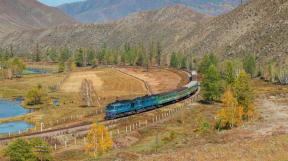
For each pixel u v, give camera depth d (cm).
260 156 4869
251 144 5525
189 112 12131
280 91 17462
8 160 6731
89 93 16088
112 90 19612
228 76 14300
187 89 15200
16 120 12625
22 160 6581
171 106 13138
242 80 10469
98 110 13212
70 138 8925
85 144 7725
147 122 10644
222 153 5122
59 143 8600
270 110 12444
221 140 6562
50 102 15525
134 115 11281
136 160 5228
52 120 12050
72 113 13138
